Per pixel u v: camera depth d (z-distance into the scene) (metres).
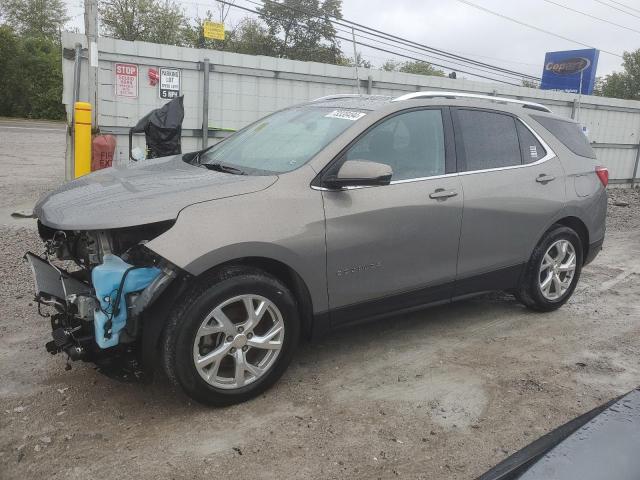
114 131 9.48
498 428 3.44
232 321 3.49
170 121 8.55
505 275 4.87
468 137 4.61
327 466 3.03
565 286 5.43
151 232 3.37
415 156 4.26
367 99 4.60
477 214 4.48
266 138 4.43
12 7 62.06
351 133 3.96
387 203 3.96
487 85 13.52
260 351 3.64
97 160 8.85
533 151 5.06
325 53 38.59
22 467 2.93
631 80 62.56
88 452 3.07
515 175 4.80
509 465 2.09
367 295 3.99
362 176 3.60
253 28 39.50
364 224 3.85
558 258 5.29
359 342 4.59
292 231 3.54
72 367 3.97
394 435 3.33
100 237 3.38
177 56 9.71
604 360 4.45
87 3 8.48
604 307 5.73
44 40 50.31
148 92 9.62
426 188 4.19
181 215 3.26
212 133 10.30
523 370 4.21
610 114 16.06
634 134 16.78
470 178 4.48
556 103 14.94
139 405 3.54
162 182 3.71
